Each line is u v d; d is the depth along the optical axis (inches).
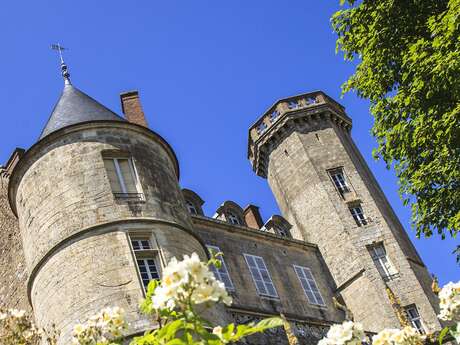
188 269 180.4
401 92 594.6
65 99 822.5
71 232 637.3
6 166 905.5
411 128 590.6
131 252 621.0
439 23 540.7
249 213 1350.9
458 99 542.0
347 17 658.8
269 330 828.6
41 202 682.8
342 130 1428.4
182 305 183.5
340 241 1194.6
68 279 612.7
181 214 708.0
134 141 738.8
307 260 1190.3
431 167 570.9
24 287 794.8
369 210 1235.9
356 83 647.8
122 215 650.2
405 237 1266.0
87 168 687.1
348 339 234.8
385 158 623.8
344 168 1302.9
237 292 975.6
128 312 570.6
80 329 238.7
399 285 1121.4
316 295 1122.7
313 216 1256.8
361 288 1131.9
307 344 873.5
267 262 1096.8
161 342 191.3
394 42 614.5
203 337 185.8
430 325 1063.6
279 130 1384.1
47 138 716.0
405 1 610.5
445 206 584.7
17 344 247.6
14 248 838.5
